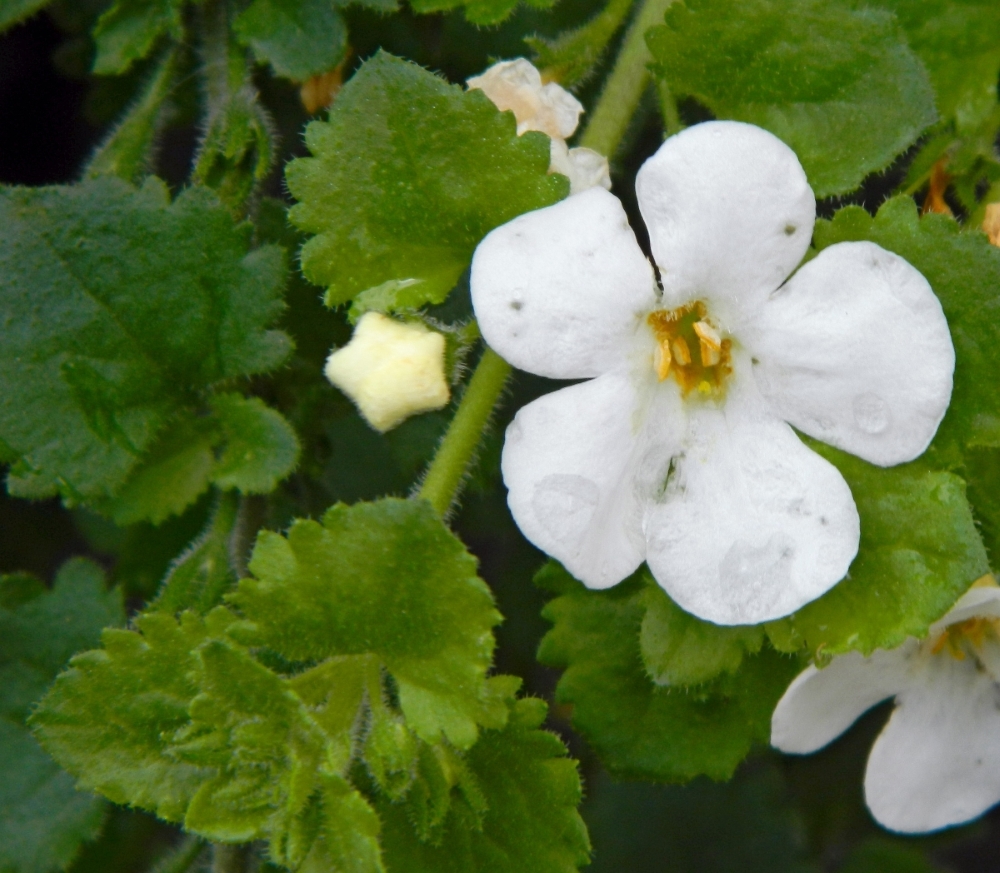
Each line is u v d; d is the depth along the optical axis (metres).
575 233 0.12
